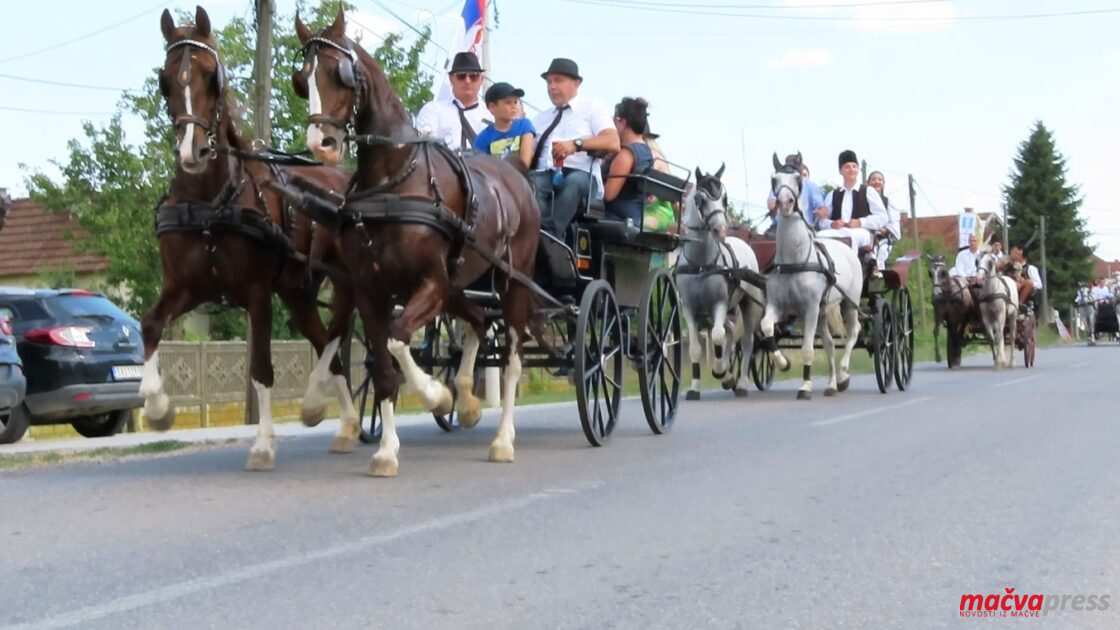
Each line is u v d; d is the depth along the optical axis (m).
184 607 5.49
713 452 10.68
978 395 17.56
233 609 5.46
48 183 27.44
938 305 28.02
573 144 10.91
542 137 11.56
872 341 18.70
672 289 12.73
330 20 27.11
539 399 20.00
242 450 11.41
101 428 14.82
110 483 8.92
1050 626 5.25
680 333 12.76
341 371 10.79
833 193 19.97
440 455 10.53
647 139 14.01
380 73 8.83
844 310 18.56
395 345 8.65
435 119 11.57
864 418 13.82
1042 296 85.00
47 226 35.09
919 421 13.38
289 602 5.58
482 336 10.66
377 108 8.76
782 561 6.40
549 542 6.86
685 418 14.02
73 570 6.17
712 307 16.83
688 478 9.12
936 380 22.11
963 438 11.59
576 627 5.22
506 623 5.27
